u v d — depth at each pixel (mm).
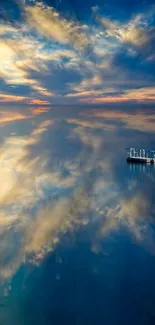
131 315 8562
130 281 9984
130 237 12969
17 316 8406
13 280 10000
